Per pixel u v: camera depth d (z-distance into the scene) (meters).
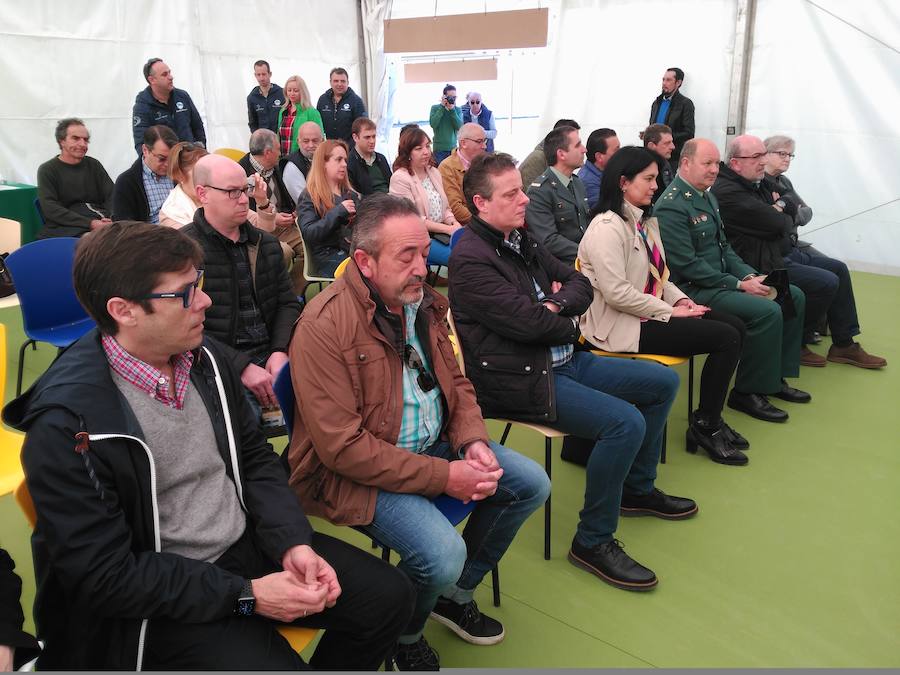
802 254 4.25
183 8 6.63
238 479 1.46
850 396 3.71
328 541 1.56
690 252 3.37
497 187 2.20
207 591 1.27
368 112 8.52
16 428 1.21
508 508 1.87
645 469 2.57
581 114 6.87
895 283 5.61
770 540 2.47
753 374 3.44
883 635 2.02
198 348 1.43
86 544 1.19
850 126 5.70
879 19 5.41
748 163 3.70
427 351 1.86
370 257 1.67
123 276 1.22
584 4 6.61
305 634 1.42
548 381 2.23
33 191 5.50
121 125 6.43
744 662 1.91
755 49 5.98
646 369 2.46
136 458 1.26
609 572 2.23
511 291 2.20
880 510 2.67
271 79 7.47
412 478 1.67
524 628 2.04
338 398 1.64
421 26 6.34
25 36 5.73
